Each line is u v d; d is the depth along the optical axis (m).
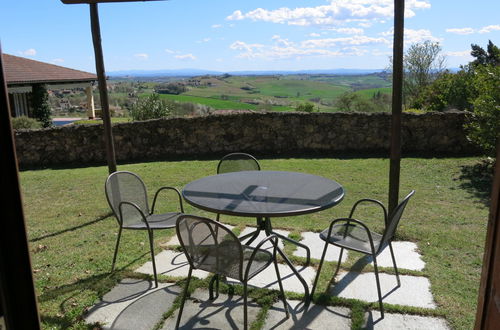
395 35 3.35
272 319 2.48
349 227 3.03
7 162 0.86
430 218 4.27
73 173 7.28
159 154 8.39
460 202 4.83
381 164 6.91
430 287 2.80
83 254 3.52
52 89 15.45
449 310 2.49
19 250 0.90
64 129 8.26
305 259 3.27
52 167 8.08
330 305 2.63
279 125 8.16
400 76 3.43
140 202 3.49
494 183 1.08
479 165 6.41
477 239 3.66
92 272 3.14
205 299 2.72
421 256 3.33
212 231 2.23
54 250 3.65
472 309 2.49
